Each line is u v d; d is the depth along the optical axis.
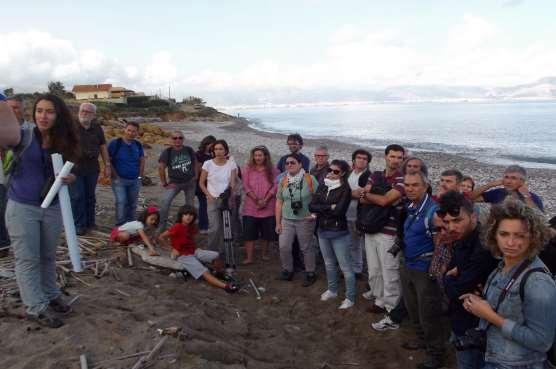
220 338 4.75
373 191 5.44
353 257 7.04
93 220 7.89
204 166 7.69
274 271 7.44
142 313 4.79
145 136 31.89
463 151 31.16
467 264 3.41
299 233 6.77
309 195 6.69
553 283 2.71
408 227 4.57
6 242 6.22
